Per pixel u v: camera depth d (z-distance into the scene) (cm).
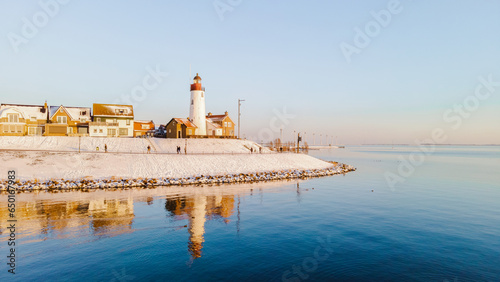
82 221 2345
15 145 5659
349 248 1872
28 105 7044
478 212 2844
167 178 4538
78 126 7194
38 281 1401
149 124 9044
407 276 1498
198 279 1449
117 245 1859
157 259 1670
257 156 6550
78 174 4353
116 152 5672
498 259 1716
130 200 3155
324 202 3238
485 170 7425
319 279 1455
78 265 1573
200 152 6869
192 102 8606
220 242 1948
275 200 3297
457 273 1537
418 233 2178
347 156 15125
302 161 7050
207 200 3219
